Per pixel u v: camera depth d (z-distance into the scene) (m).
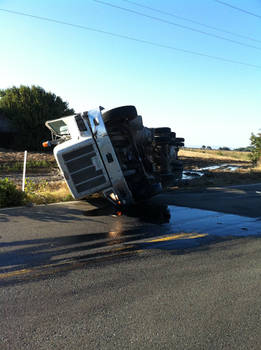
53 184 12.57
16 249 4.80
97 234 5.74
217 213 7.97
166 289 3.46
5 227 6.19
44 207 8.55
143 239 5.45
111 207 8.56
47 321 2.78
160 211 8.14
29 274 3.83
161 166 11.88
